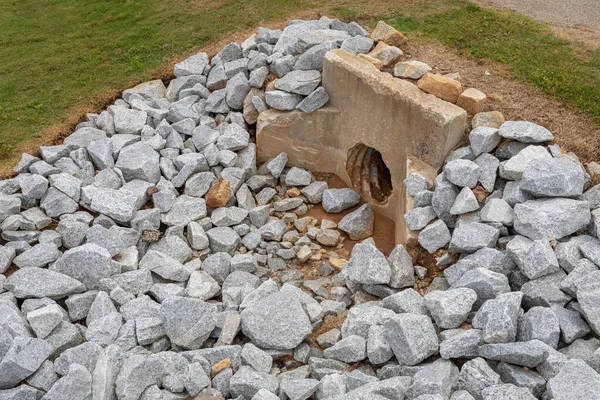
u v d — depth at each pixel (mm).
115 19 5719
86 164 4086
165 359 2793
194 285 3371
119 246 3500
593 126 3621
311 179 4414
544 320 2625
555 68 4172
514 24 4805
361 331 2947
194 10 5652
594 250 2893
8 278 3227
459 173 3348
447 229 3332
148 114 4543
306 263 3805
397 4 5316
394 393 2492
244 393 2705
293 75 4363
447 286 3184
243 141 4363
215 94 4652
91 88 4855
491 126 3627
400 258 3281
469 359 2670
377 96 3875
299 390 2635
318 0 5574
